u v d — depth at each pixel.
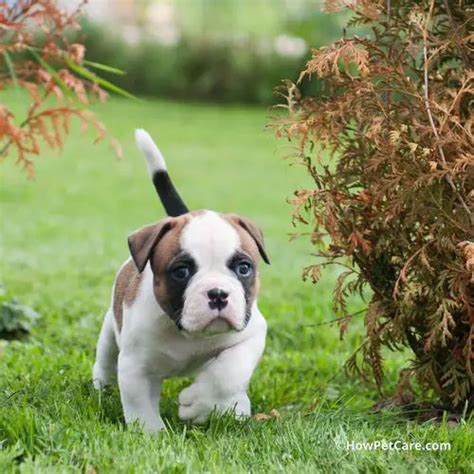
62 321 14.15
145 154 9.98
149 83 49.62
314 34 48.69
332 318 14.59
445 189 8.95
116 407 9.21
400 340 9.59
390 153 8.74
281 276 17.89
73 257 19.73
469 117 9.18
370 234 9.32
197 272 8.24
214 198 29.19
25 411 8.18
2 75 10.35
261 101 49.75
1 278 17.19
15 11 9.70
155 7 53.03
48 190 30.00
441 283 8.83
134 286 8.89
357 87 8.95
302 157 9.30
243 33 51.00
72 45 10.09
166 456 7.59
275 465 7.59
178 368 8.84
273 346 13.12
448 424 9.12
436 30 9.49
